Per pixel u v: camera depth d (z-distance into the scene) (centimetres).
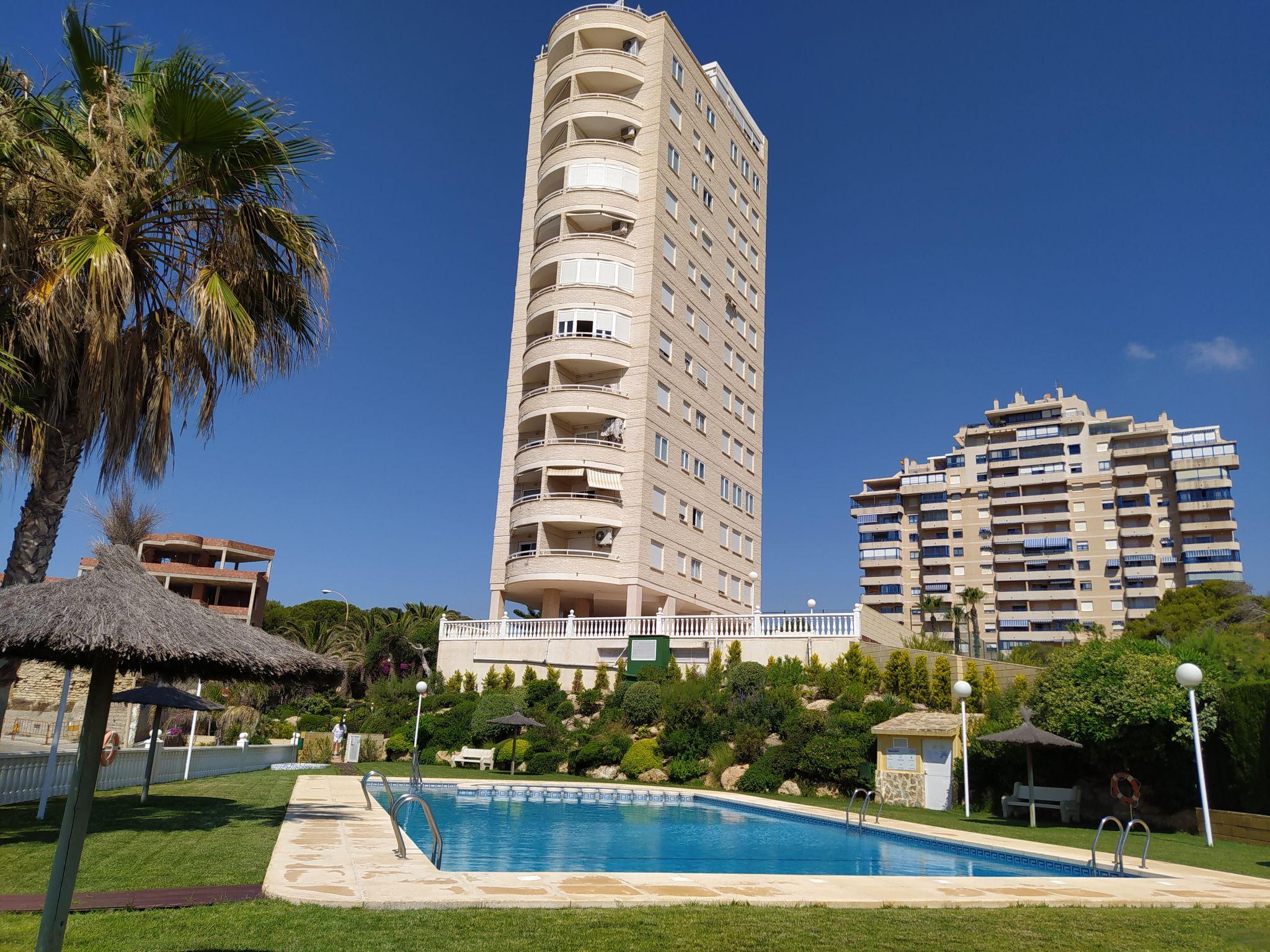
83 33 1209
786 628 3167
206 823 1301
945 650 3734
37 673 3291
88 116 1193
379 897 793
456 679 3656
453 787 2350
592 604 4456
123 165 1146
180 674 668
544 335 4438
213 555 6347
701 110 5016
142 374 1203
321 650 5900
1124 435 10075
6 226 1069
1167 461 9844
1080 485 10162
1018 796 2002
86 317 1077
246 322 1184
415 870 952
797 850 1500
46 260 1112
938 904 910
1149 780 1895
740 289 5334
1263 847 1538
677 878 987
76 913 700
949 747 2205
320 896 788
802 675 2956
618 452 4072
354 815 1502
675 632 3400
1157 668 1806
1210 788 1789
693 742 2731
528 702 3209
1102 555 9862
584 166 4394
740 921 778
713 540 4684
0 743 2548
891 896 939
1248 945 764
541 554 3925
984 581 10556
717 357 4931
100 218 1155
